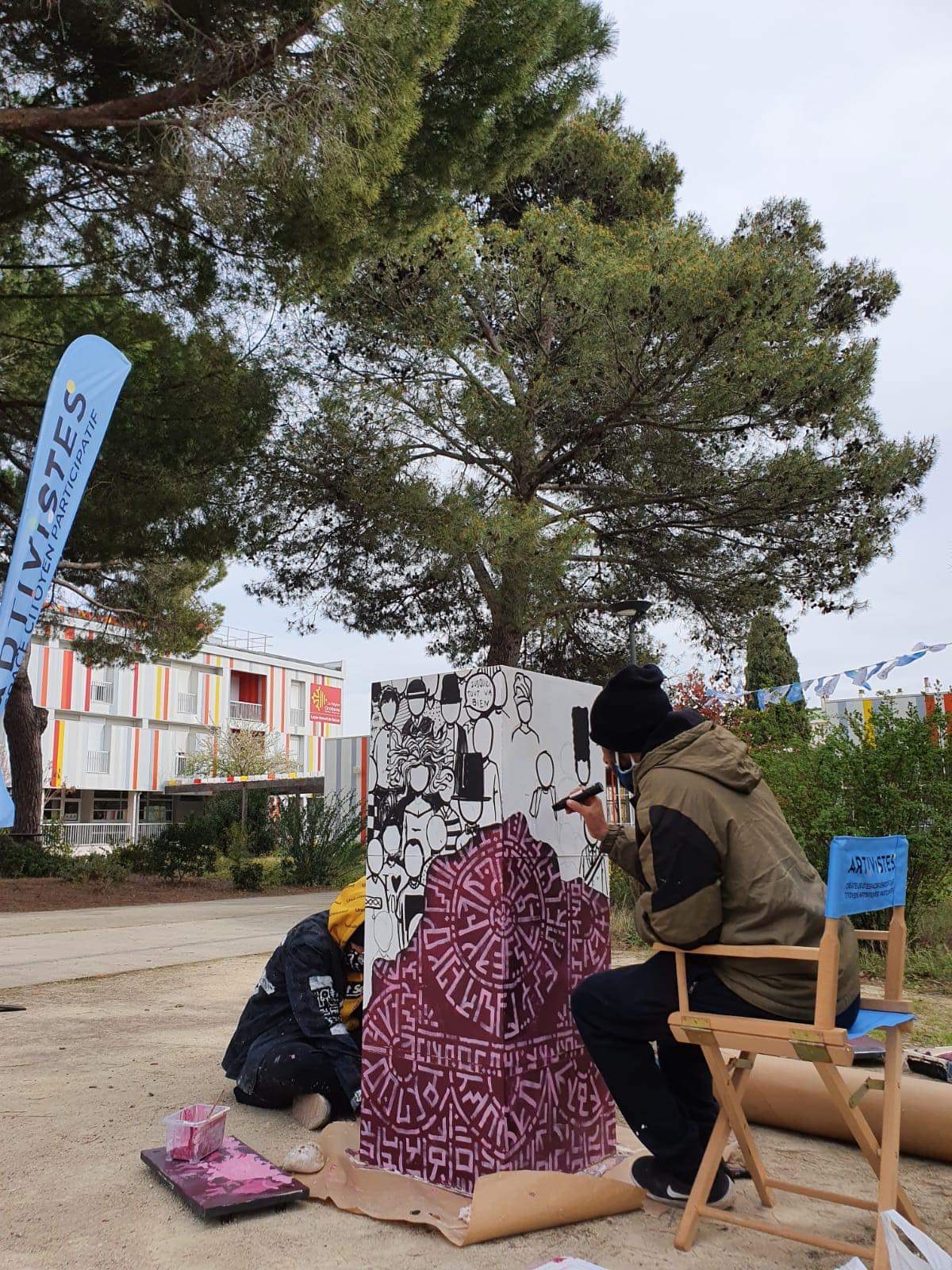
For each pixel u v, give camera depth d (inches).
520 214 674.2
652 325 499.5
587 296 507.8
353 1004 151.6
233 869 732.0
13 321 449.4
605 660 735.7
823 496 558.6
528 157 443.8
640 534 624.4
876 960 279.4
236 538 540.1
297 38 300.8
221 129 292.8
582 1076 126.0
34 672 1478.8
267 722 1873.8
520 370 557.0
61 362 238.5
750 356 510.0
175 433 422.3
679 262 503.2
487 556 517.3
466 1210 108.0
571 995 114.3
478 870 116.9
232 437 447.2
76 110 299.3
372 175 321.4
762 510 577.9
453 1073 116.8
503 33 361.7
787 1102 139.3
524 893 118.0
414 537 546.9
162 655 842.8
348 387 565.3
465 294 548.7
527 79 381.1
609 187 686.5
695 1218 102.1
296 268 374.0
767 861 102.3
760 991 100.6
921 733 303.0
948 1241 101.8
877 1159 99.7
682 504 599.5
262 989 157.5
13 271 443.8
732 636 657.0
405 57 300.2
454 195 502.3
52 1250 98.4
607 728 115.8
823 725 337.7
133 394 409.7
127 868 780.6
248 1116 145.6
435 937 120.3
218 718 1782.7
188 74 310.3
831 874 93.8
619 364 521.7
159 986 267.9
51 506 235.5
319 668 2012.8
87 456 247.1
